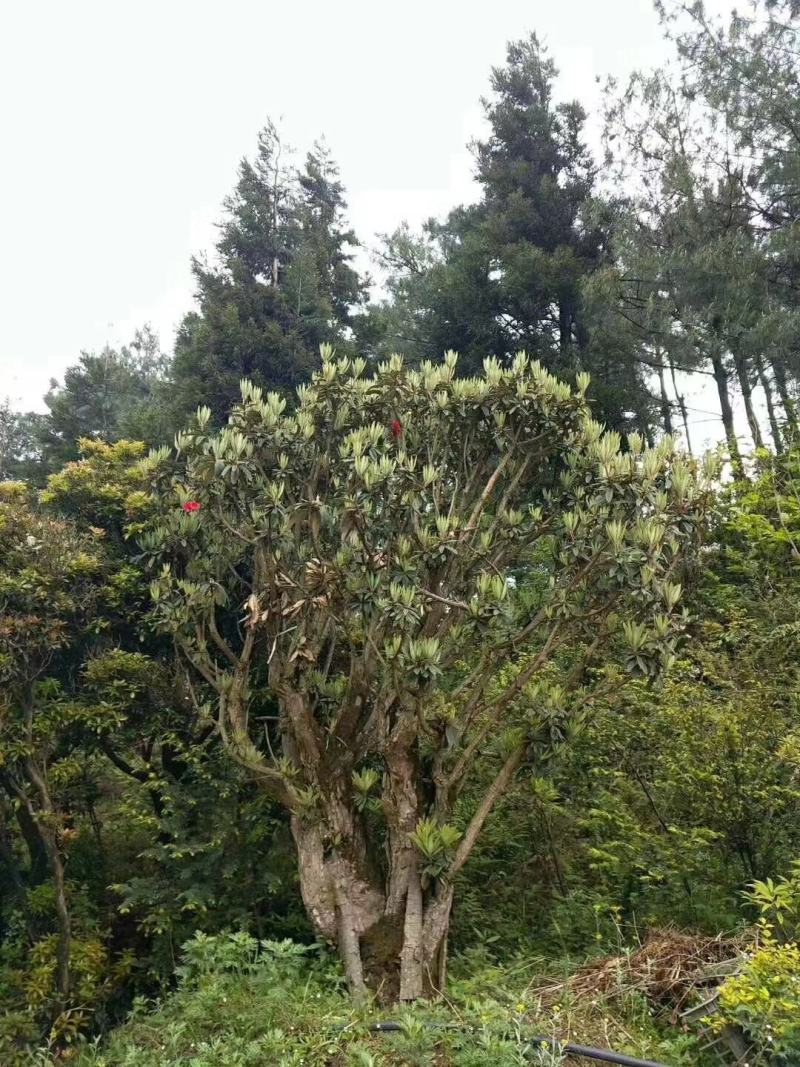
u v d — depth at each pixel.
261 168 15.55
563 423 6.43
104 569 8.20
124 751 8.51
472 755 6.17
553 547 6.26
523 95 18.58
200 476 6.39
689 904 6.20
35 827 8.30
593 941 6.38
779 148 12.48
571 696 6.59
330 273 15.67
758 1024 3.91
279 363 13.21
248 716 7.50
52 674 8.24
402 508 5.91
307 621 6.23
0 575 7.21
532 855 7.49
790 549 8.27
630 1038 4.41
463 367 15.73
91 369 22.36
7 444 21.33
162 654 8.63
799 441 10.02
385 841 6.88
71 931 7.57
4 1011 6.92
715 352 12.38
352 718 6.31
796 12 12.45
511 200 16.78
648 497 5.73
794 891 4.61
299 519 6.23
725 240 12.20
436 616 6.10
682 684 6.61
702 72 12.90
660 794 6.77
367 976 5.88
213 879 7.50
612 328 13.76
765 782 6.07
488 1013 4.48
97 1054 5.54
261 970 5.59
